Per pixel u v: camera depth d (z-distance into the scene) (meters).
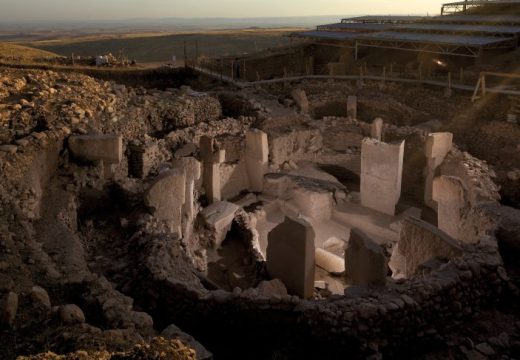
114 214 10.26
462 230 10.91
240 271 10.92
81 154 10.50
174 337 5.35
